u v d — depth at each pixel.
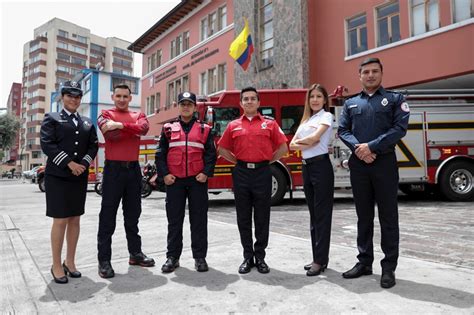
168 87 26.27
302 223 6.94
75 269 3.94
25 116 81.19
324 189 3.85
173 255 4.14
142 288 3.49
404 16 11.93
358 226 3.76
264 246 4.03
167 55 26.50
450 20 10.70
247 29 15.63
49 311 2.97
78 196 3.84
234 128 4.16
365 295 3.15
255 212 4.06
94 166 16.58
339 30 13.96
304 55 14.59
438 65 10.92
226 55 20.03
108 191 4.06
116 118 4.20
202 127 4.31
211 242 5.40
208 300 3.14
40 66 75.19
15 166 84.81
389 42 12.52
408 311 2.79
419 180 9.32
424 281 3.46
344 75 13.72
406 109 3.50
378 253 4.57
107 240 4.00
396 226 3.48
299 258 4.43
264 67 16.77
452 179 9.46
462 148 9.45
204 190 4.23
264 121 4.16
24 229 7.00
